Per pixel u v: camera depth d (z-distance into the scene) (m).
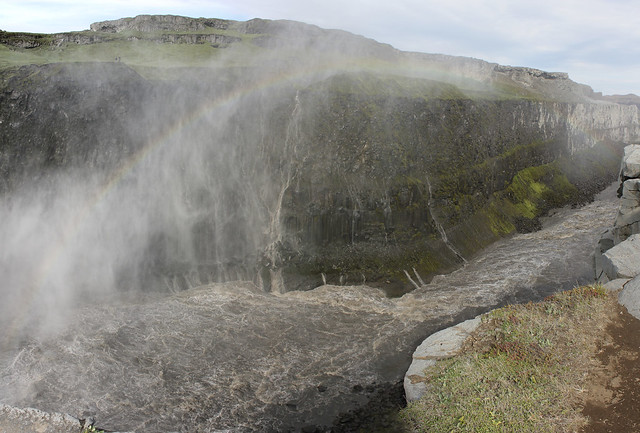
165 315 36.38
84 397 27.30
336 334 34.50
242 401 27.30
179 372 29.77
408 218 48.34
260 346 32.75
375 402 26.84
